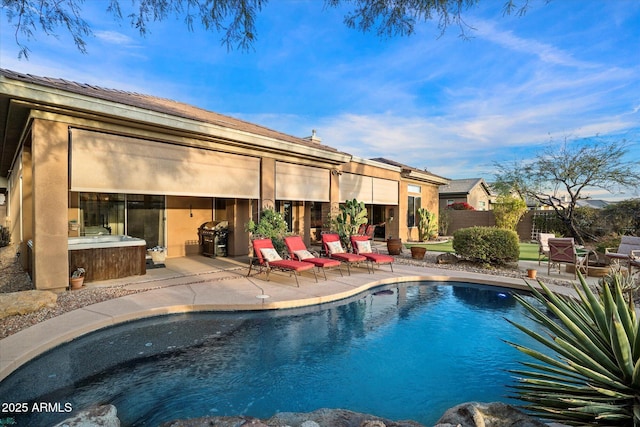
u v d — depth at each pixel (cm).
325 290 708
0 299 509
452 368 420
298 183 1121
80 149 649
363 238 1043
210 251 1142
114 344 456
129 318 520
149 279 773
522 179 1828
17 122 688
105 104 620
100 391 347
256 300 619
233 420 276
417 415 327
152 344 461
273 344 478
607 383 219
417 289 803
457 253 1093
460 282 861
